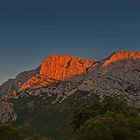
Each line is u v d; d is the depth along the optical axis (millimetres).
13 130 95062
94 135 76875
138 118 83312
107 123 79500
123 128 79188
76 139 78500
